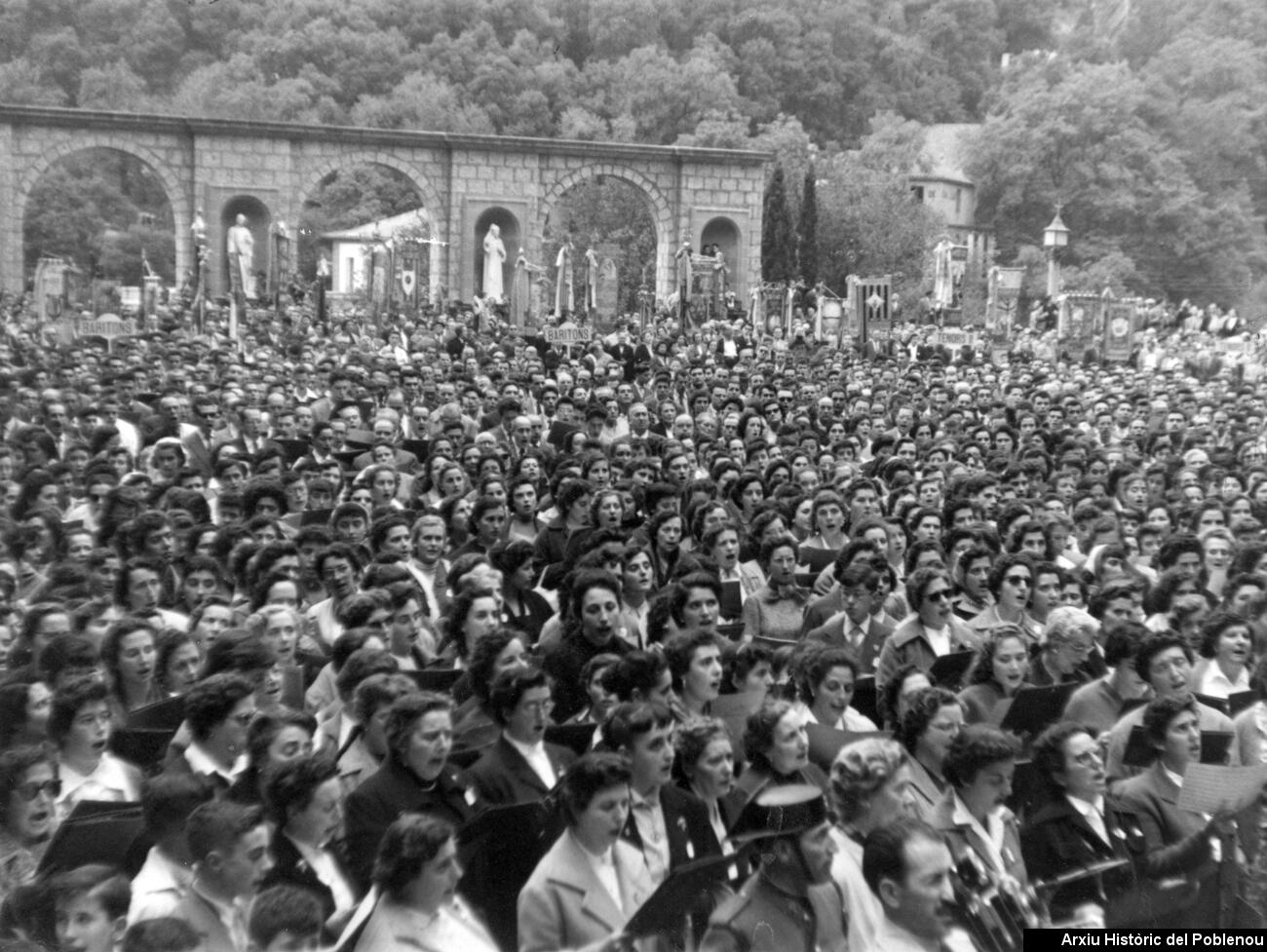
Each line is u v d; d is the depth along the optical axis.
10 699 9.11
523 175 67.56
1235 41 132.62
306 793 7.50
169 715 9.51
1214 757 9.68
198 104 92.19
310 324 56.06
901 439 24.64
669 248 69.56
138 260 95.94
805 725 9.44
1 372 30.80
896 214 97.06
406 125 98.50
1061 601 13.15
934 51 145.00
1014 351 59.22
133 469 20.64
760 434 25.41
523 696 8.75
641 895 7.80
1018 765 8.69
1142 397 36.28
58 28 94.25
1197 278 118.88
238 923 7.02
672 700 9.48
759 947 7.21
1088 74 124.44
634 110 112.62
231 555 13.48
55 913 6.75
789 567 13.73
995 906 7.75
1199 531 17.86
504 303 62.03
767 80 125.94
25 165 62.72
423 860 6.74
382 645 10.26
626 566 12.58
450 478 17.58
